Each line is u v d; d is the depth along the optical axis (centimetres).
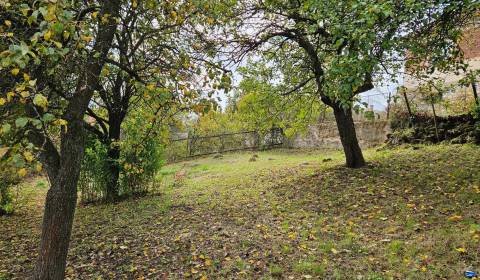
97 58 450
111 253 679
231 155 2292
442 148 1213
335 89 594
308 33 954
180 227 809
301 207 877
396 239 609
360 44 495
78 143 419
